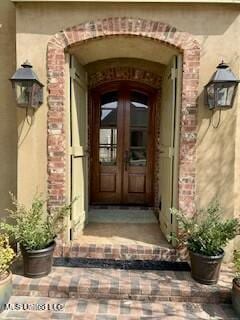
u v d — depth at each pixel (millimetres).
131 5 3471
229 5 3469
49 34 3533
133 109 5641
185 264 3600
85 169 4531
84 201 4488
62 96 3598
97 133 5680
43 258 3223
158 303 3047
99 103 5617
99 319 2756
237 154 3787
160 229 4434
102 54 4238
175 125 3766
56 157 3637
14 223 4102
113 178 5734
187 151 3615
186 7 3482
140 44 3783
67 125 3719
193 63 3533
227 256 3703
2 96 4023
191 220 3461
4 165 4094
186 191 3646
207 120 3588
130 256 3688
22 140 3648
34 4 3486
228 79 3213
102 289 3098
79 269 3439
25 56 3559
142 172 5707
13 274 3309
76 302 3033
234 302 2928
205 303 3062
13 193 4102
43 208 3672
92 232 4238
